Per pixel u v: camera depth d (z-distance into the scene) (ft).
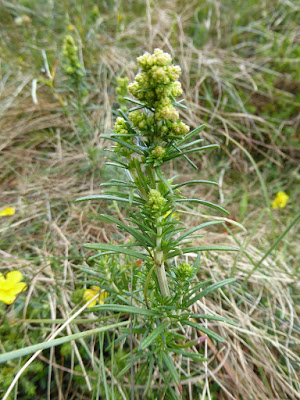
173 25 0.74
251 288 0.45
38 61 0.67
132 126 0.24
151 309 0.27
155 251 0.26
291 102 0.69
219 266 0.46
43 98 0.66
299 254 0.51
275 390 0.35
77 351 0.34
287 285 0.45
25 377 0.33
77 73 0.51
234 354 0.37
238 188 0.62
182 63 0.72
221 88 0.71
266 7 0.86
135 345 0.36
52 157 0.60
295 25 0.83
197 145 0.64
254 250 0.50
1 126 0.61
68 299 0.40
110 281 0.33
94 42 0.74
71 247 0.46
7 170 0.57
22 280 0.42
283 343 0.39
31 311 0.38
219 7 0.86
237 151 0.65
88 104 0.66
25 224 0.50
